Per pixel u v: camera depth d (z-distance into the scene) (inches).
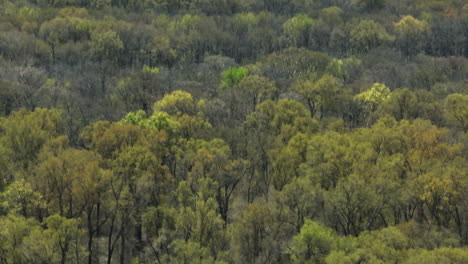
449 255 2561.5
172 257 2935.5
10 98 5201.8
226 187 3531.0
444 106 5000.0
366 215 3314.5
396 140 3838.6
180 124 4303.6
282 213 3201.3
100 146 3693.4
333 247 2822.3
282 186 3688.5
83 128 4613.7
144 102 5649.6
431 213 3329.2
